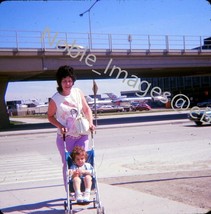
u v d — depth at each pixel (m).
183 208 5.37
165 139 16.58
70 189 5.34
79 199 5.04
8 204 6.25
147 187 6.89
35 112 92.38
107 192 6.64
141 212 5.30
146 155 11.72
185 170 8.55
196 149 12.48
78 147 5.47
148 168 9.19
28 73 31.77
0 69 28.89
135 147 14.13
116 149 13.82
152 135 18.97
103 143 16.28
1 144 19.11
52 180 8.35
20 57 29.16
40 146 16.97
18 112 90.38
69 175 5.30
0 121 35.12
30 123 40.97
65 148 5.50
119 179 7.88
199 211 5.17
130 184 7.27
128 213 5.30
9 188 7.63
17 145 18.08
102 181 7.75
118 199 6.10
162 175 8.05
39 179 8.62
